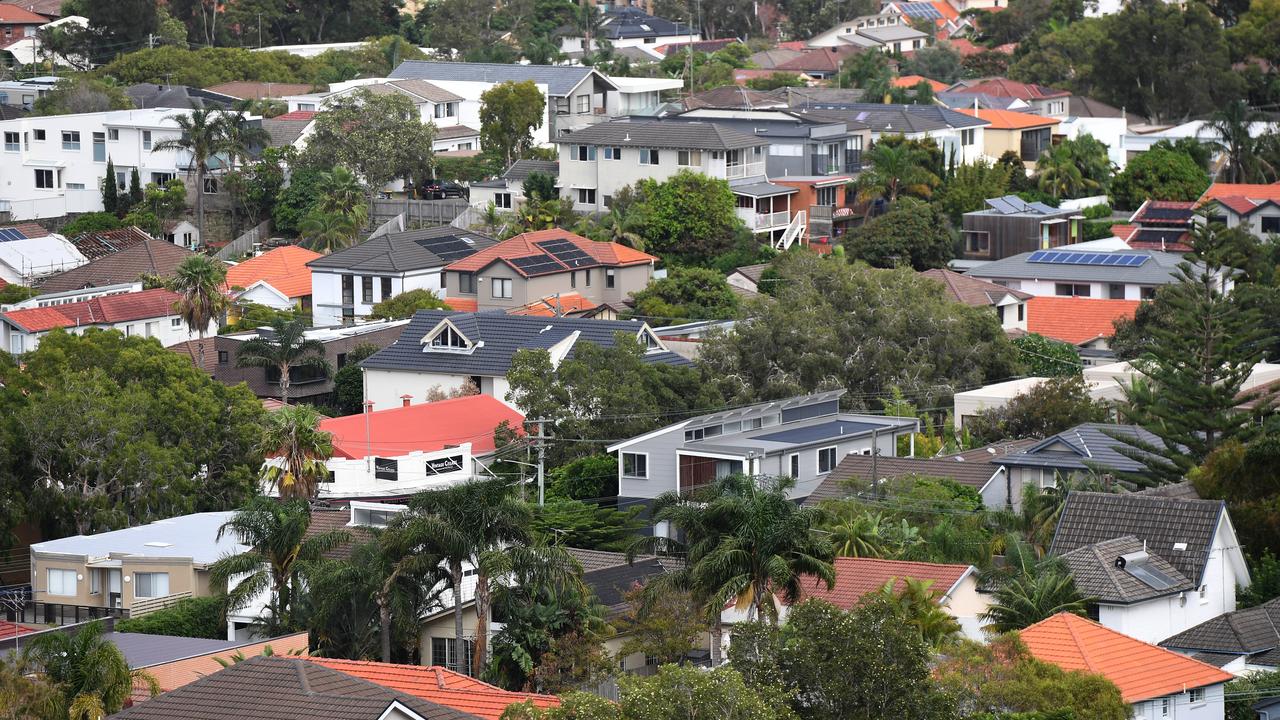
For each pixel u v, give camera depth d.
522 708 115.75
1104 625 157.88
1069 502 175.88
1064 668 135.38
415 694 127.69
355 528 178.62
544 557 153.88
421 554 154.12
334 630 157.12
